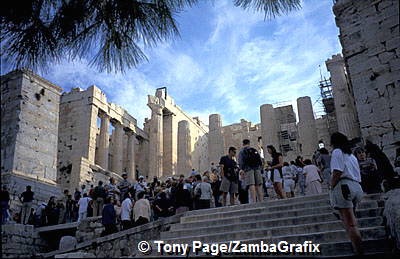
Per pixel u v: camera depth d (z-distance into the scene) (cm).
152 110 4119
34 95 1975
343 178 571
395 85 1099
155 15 527
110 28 526
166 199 1355
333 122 3600
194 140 4891
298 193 1850
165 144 4366
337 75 3094
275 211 928
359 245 532
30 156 1870
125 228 1252
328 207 825
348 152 593
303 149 3166
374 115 1121
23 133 1850
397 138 1060
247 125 4309
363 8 1221
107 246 1086
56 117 2119
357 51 1202
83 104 3516
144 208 1234
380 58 1147
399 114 1072
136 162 4466
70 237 1252
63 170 3334
